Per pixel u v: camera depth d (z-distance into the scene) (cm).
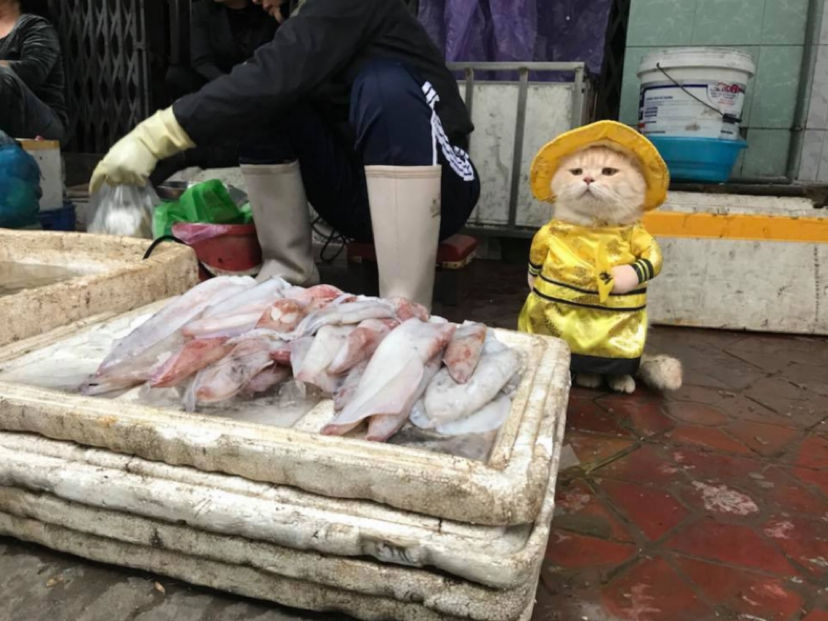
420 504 59
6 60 272
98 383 77
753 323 180
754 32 217
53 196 211
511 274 235
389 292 144
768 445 109
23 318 95
